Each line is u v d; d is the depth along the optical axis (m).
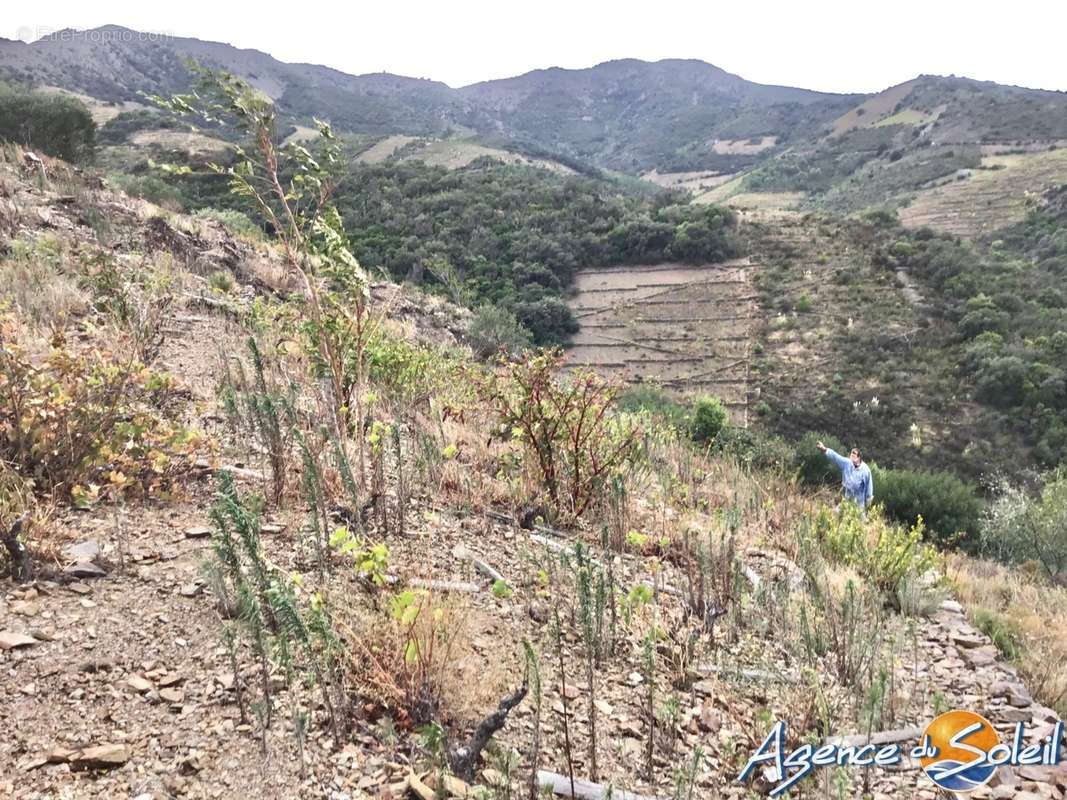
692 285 59.06
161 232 11.64
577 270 62.84
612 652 3.10
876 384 43.53
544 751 2.38
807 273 58.75
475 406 6.03
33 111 23.11
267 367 6.20
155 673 2.33
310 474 3.34
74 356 3.97
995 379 39.88
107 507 3.41
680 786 2.16
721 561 4.02
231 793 1.91
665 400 22.83
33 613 2.51
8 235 8.67
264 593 2.39
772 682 3.10
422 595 2.65
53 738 2.00
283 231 4.40
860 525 5.40
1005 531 11.98
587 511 4.87
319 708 2.29
